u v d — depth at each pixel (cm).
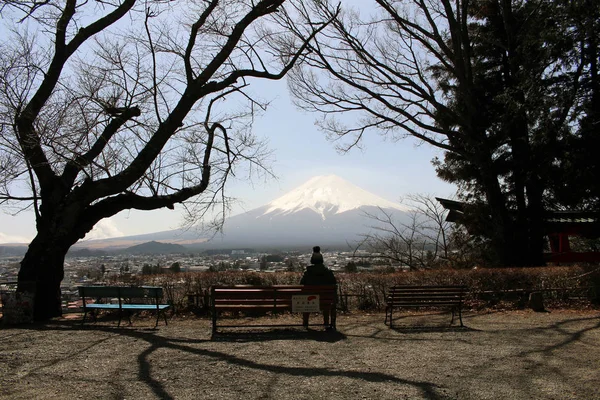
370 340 822
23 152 1045
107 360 660
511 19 1984
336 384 552
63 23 1084
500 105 1950
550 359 675
